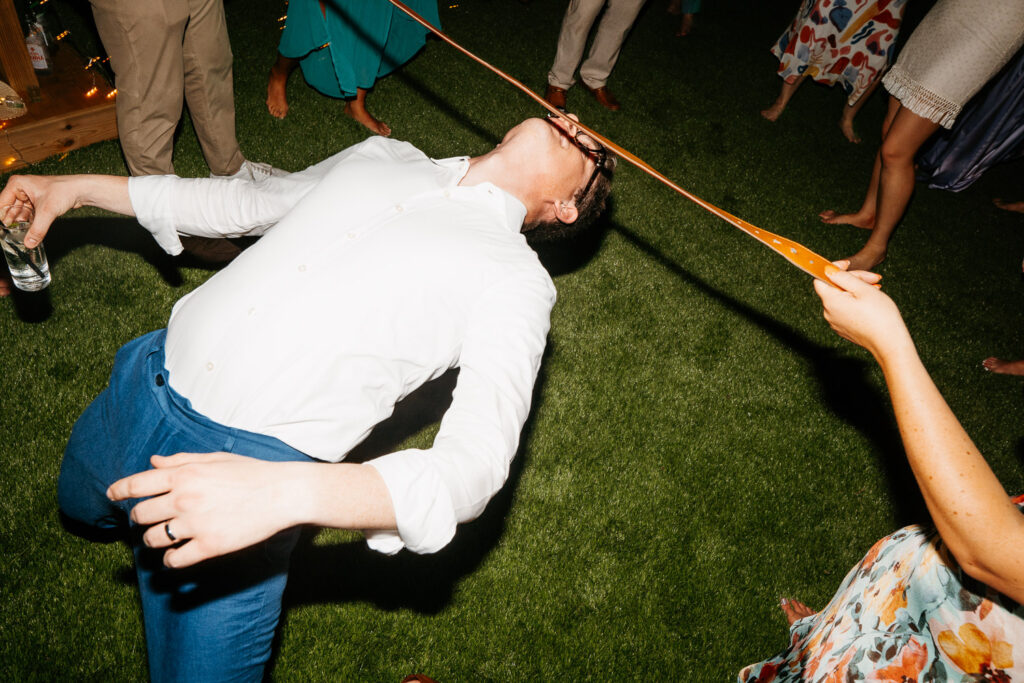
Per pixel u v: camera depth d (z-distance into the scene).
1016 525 0.98
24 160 2.81
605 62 4.06
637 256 3.37
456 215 1.46
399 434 2.45
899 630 1.46
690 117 4.37
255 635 1.32
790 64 4.38
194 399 1.33
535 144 1.62
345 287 1.33
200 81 2.56
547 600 2.21
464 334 1.40
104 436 1.40
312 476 0.97
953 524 1.02
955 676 1.36
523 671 2.07
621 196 3.65
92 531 2.00
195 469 0.93
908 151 3.29
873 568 1.61
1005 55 2.93
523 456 2.52
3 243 1.60
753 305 3.31
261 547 1.28
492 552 2.26
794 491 2.68
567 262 3.23
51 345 2.33
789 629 2.32
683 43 5.03
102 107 2.91
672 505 2.53
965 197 4.48
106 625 1.88
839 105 4.89
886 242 3.64
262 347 1.31
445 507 1.06
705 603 2.33
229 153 2.84
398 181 1.48
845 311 1.11
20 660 1.78
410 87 3.80
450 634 2.08
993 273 3.96
